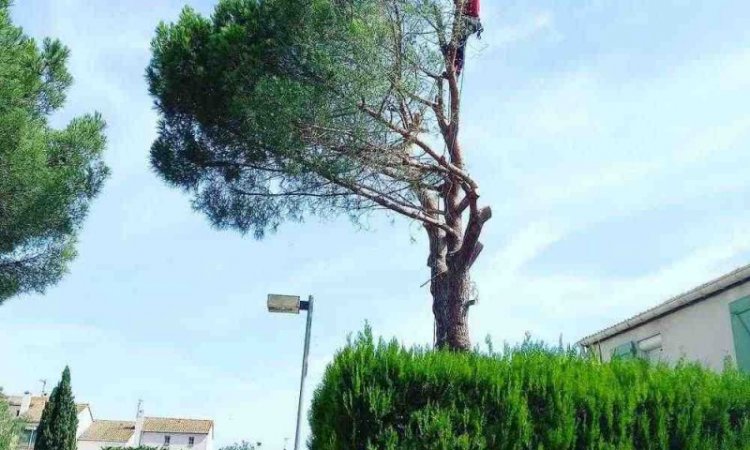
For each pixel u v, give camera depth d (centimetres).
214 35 1048
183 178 1175
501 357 573
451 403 525
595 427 520
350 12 911
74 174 1277
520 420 514
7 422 1700
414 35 931
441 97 1003
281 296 890
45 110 1356
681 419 536
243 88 988
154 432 6669
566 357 591
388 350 547
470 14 980
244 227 1156
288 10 936
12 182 1149
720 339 1134
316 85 930
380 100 941
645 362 602
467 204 1020
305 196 1075
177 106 1126
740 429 550
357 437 516
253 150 1069
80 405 6412
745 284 1102
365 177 1022
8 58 1144
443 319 972
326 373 565
